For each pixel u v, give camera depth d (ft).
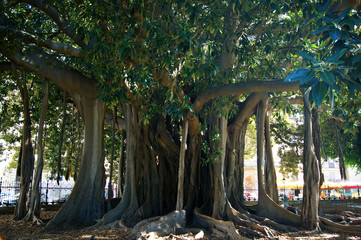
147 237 26.76
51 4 37.40
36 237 29.30
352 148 71.00
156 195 40.01
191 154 39.65
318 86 11.73
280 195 95.50
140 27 26.68
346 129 26.81
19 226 36.42
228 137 40.57
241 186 40.68
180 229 29.78
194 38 28.78
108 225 34.14
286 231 31.83
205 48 31.89
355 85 13.76
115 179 75.51
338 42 14.28
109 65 28.02
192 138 38.63
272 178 40.68
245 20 32.68
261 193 37.86
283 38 35.96
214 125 36.73
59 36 44.86
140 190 39.96
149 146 41.22
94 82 40.45
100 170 40.11
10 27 33.88
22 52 38.68
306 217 32.81
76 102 41.16
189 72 25.80
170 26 29.04
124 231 31.19
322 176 38.58
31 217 39.09
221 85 31.32
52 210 56.24
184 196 38.88
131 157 39.81
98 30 26.81
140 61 26.61
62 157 64.80
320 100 11.54
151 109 32.42
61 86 40.29
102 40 29.32
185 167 39.73
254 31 36.45
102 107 40.96
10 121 55.57
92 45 29.84
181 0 24.57
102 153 40.63
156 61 28.02
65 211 37.27
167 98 26.50
